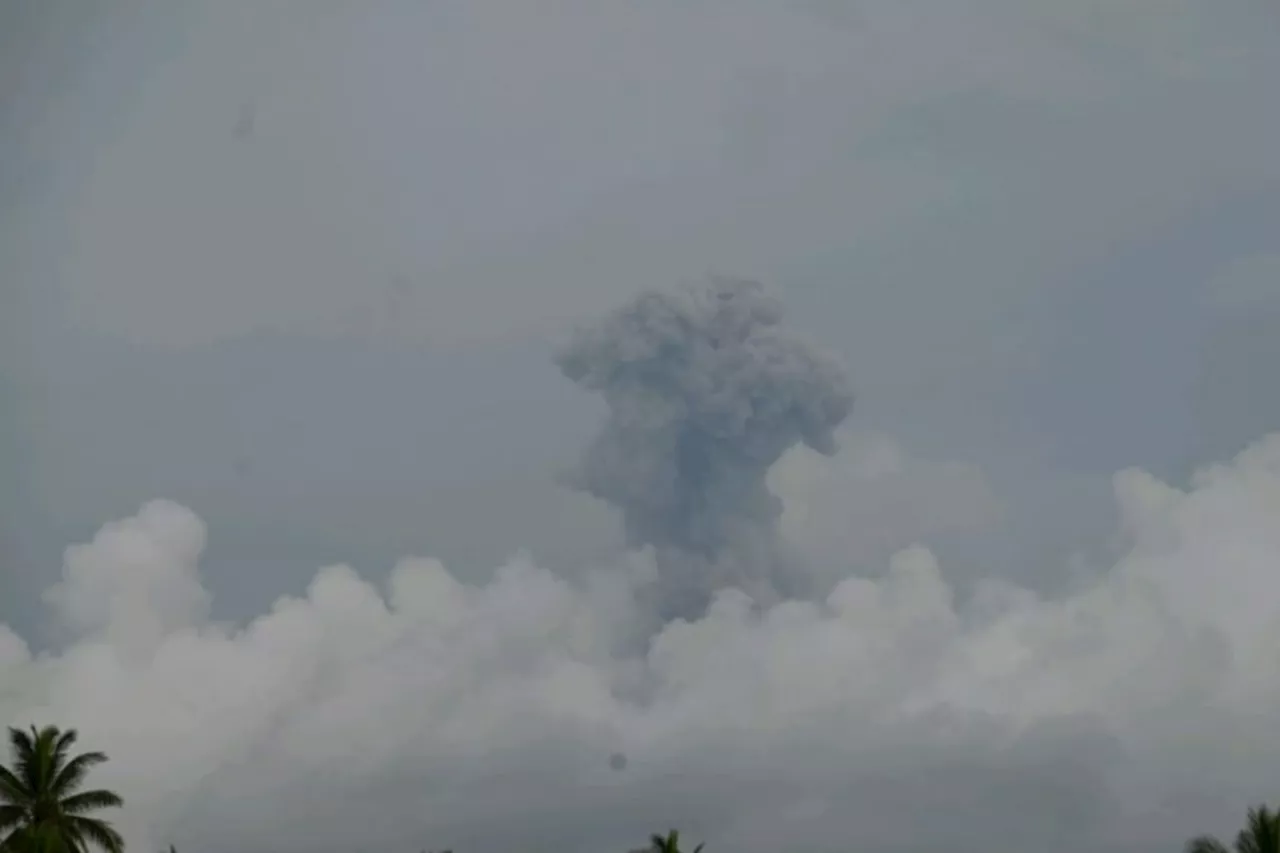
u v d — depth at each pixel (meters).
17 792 180.25
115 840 184.00
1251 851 171.38
